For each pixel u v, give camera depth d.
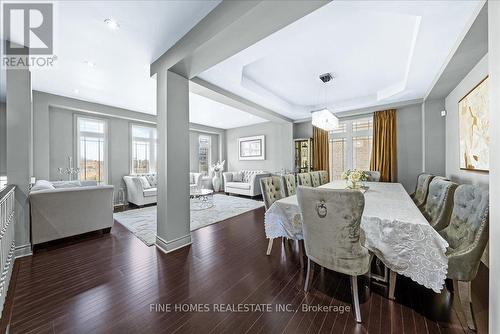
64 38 2.22
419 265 1.43
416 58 2.54
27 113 2.37
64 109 4.43
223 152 8.02
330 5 1.72
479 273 2.00
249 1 1.54
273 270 2.11
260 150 7.00
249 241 2.87
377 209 1.85
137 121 5.58
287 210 2.11
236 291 1.77
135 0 1.71
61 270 2.08
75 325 1.39
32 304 1.58
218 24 1.78
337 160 5.50
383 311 1.53
